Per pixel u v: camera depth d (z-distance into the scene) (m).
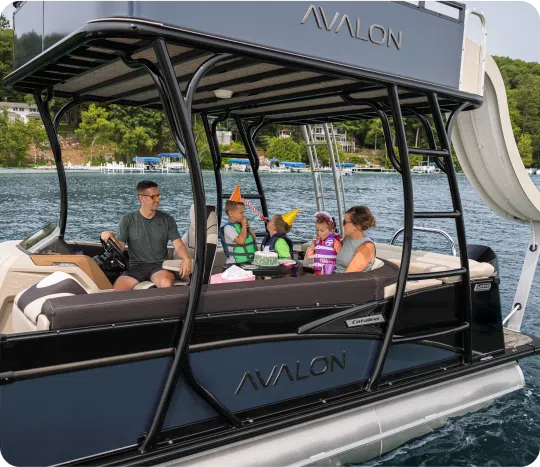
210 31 2.57
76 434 2.62
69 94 4.66
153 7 2.39
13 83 3.81
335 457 3.48
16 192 35.47
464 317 4.16
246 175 57.81
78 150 81.50
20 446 2.48
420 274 3.76
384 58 3.35
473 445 3.89
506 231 19.69
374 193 39.69
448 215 3.86
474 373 4.36
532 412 4.40
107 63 3.28
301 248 5.88
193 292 2.78
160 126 81.81
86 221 20.94
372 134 88.69
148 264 4.27
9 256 3.72
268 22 2.78
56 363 2.54
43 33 3.02
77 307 2.58
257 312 3.16
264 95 4.67
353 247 4.13
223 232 4.71
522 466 3.69
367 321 3.61
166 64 2.47
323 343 3.45
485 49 4.07
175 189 38.03
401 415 3.82
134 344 2.74
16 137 79.88
